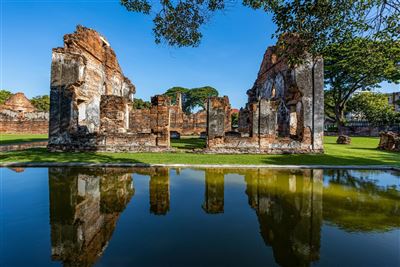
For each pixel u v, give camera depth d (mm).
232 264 2922
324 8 6625
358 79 29094
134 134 13375
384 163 10227
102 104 16562
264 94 21328
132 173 8047
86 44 15836
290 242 3512
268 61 20234
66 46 13641
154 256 3080
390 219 4379
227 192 6020
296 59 7797
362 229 3986
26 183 6637
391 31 6871
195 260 2998
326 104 36062
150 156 11453
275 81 18703
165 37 9766
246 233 3766
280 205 5102
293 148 13719
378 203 5293
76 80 13289
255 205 5082
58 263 2898
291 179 7504
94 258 3014
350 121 41781
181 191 6066
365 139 26141
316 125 13781
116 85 22219
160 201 5289
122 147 13281
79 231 3766
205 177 7609
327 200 5469
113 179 7215
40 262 2912
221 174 8086
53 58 13258
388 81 27625
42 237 3555
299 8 6738
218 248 3301
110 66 20500
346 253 3215
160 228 3918
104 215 4449
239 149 13484
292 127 16172
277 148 13625
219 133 13492
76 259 2988
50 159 10070
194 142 20578
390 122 34562
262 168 9211
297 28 7062
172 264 2908
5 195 5574
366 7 6621
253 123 13695
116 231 3797
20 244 3350
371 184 6977
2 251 3162
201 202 5246
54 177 7340
